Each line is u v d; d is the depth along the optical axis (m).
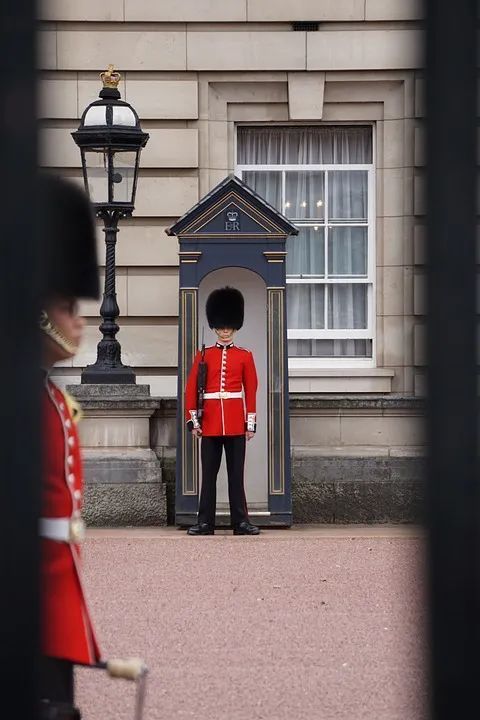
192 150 44.69
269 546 36.69
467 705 8.48
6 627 8.64
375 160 45.28
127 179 40.81
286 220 39.44
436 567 8.55
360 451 42.72
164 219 44.69
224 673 22.45
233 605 28.28
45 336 13.89
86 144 40.16
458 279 8.52
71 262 14.29
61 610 13.66
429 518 8.59
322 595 29.41
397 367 44.69
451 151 8.47
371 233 45.56
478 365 8.60
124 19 44.47
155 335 44.44
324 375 44.06
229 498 39.28
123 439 41.12
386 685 21.52
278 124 45.38
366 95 44.88
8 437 8.64
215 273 40.72
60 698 13.70
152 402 41.03
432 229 8.52
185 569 32.84
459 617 8.51
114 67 43.38
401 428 42.94
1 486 8.64
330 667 22.81
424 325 8.64
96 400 40.78
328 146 45.84
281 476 39.88
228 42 44.59
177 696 20.97
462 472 8.55
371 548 36.44
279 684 21.67
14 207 8.55
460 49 8.41
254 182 45.91
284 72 44.78
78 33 44.47
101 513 40.84
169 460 42.00
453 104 8.45
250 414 38.88
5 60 8.45
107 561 34.09
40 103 8.64
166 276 44.59
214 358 39.00
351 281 45.72
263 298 40.97
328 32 44.66
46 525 13.68
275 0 44.59
